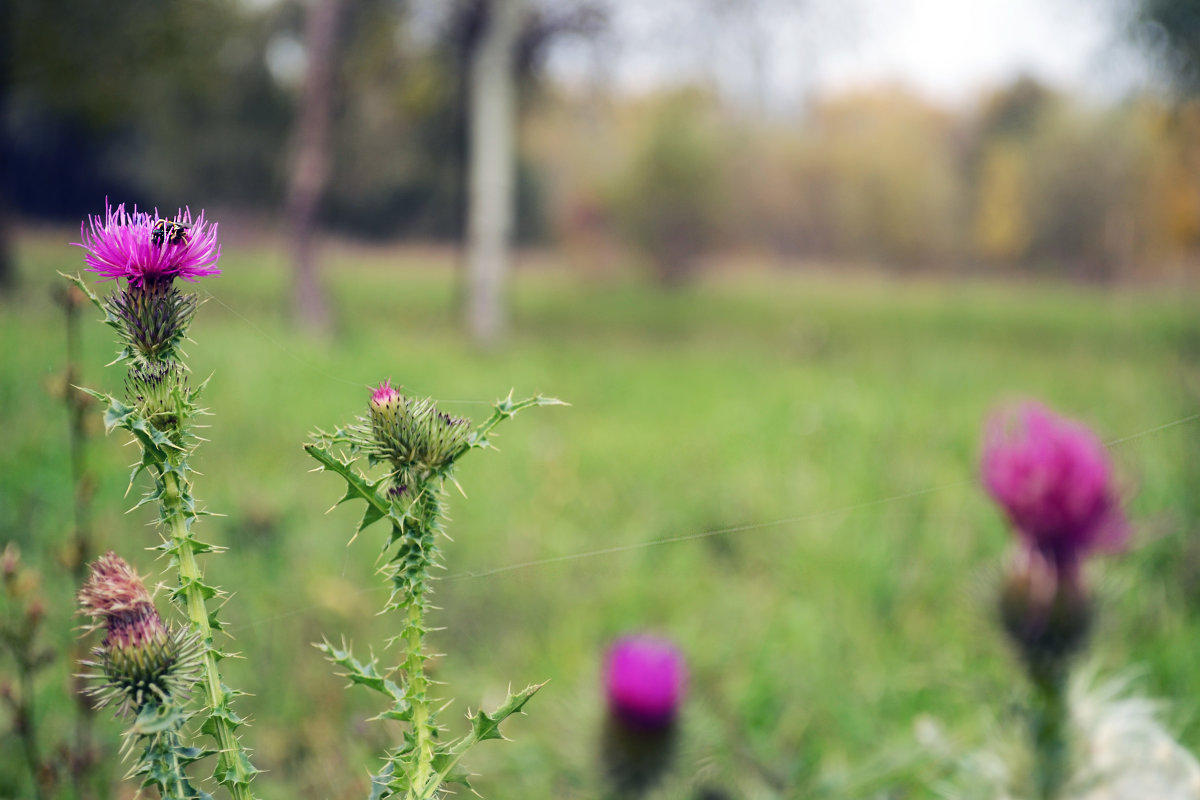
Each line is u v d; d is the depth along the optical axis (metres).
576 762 2.10
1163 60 13.02
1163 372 9.95
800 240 35.09
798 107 18.12
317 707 2.33
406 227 33.16
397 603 0.82
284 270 20.64
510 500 4.58
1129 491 1.78
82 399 1.90
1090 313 21.33
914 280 33.75
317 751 2.14
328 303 12.45
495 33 13.60
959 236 33.72
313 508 3.77
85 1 13.45
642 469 5.55
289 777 2.08
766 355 13.38
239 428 4.96
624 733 2.04
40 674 2.07
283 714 2.32
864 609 3.25
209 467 4.15
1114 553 1.73
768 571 3.79
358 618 2.81
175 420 0.78
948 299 26.47
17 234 21.64
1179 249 23.12
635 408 8.10
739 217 33.59
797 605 3.30
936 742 2.02
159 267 0.77
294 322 12.22
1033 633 1.70
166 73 14.88
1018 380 10.43
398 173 27.94
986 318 20.48
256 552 3.14
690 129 28.81
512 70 14.81
